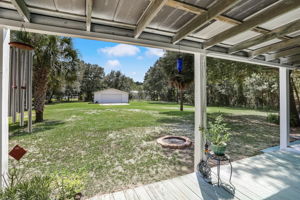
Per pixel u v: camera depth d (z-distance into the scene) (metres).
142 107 12.45
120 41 1.68
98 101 17.56
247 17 1.48
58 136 4.16
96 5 1.27
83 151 3.17
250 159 2.68
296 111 5.61
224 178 2.06
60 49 5.15
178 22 1.59
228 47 2.34
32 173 2.31
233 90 11.91
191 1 1.24
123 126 5.43
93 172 2.35
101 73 23.77
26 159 2.78
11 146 3.40
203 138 2.24
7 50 1.40
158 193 1.76
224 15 1.44
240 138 4.11
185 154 3.06
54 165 2.56
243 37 1.98
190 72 5.59
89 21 1.36
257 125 5.65
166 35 1.91
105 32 1.61
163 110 10.27
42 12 1.34
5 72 1.39
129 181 2.12
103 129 4.97
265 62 2.84
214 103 13.45
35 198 1.16
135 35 1.66
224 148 1.91
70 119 6.75
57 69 5.27
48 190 1.28
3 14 1.28
